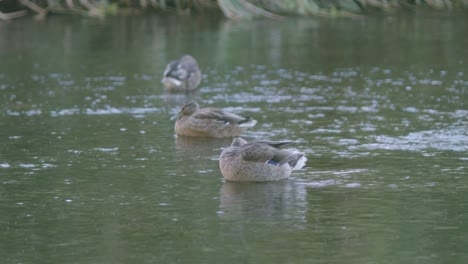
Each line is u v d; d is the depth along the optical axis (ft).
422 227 34.86
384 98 66.03
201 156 48.75
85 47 96.27
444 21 117.39
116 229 35.19
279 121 58.08
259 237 33.86
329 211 37.27
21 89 71.51
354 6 130.00
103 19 122.62
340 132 54.13
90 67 82.89
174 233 34.58
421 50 91.45
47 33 108.17
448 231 34.32
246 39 102.37
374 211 37.22
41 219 36.68
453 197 39.24
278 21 120.67
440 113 59.67
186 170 45.29
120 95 68.95
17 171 44.96
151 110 63.00
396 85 71.87
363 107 62.54
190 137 54.39
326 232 34.35
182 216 36.86
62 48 95.55
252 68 82.23
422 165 45.29
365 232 34.35
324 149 49.47
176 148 50.90
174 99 67.36
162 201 39.24
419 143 50.62
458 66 80.94
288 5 124.47
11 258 31.78
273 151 43.09
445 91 68.54
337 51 92.22
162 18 123.54
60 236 34.35
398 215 36.55
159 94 69.67
